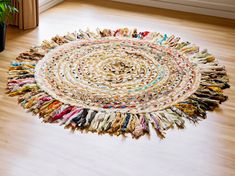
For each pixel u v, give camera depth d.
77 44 3.33
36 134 2.29
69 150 2.18
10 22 3.63
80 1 4.34
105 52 3.23
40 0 3.95
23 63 3.00
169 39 3.50
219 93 2.72
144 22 3.86
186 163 2.12
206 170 2.07
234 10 4.04
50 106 2.53
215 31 3.74
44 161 2.10
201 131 2.36
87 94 2.67
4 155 2.13
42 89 2.70
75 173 2.03
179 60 3.14
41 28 3.64
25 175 2.00
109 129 2.34
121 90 2.73
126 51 3.26
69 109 2.50
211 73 2.97
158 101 2.62
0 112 2.47
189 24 3.87
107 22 3.82
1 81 2.79
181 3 4.18
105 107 2.54
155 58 3.17
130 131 2.34
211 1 4.08
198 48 3.36
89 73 2.93
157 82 2.84
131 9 4.18
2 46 3.17
